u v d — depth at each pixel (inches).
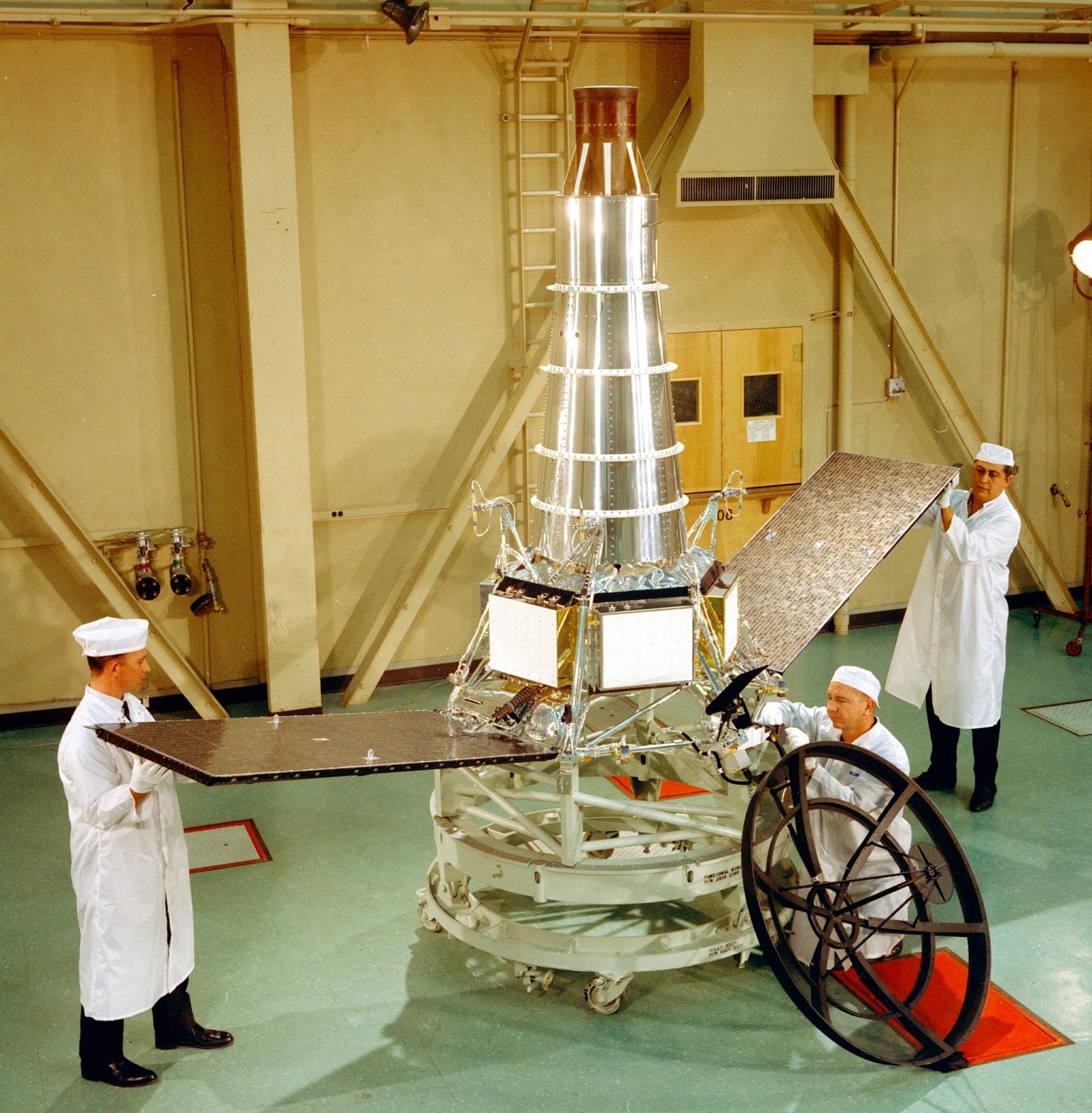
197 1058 170.2
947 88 331.9
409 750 159.6
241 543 297.3
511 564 181.2
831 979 186.4
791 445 339.9
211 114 276.5
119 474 285.1
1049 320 356.8
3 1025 177.6
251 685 305.0
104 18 253.1
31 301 272.1
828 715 193.3
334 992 185.3
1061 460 366.9
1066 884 213.5
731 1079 164.7
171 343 283.6
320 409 295.3
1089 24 311.0
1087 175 351.9
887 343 342.3
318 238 287.7
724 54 289.1
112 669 159.9
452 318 301.9
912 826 235.1
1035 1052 169.3
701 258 319.6
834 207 317.1
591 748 168.9
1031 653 332.8
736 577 186.5
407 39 259.9
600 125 167.8
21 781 259.6
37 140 266.2
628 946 177.6
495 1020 178.2
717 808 187.6
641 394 173.2
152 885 161.0
